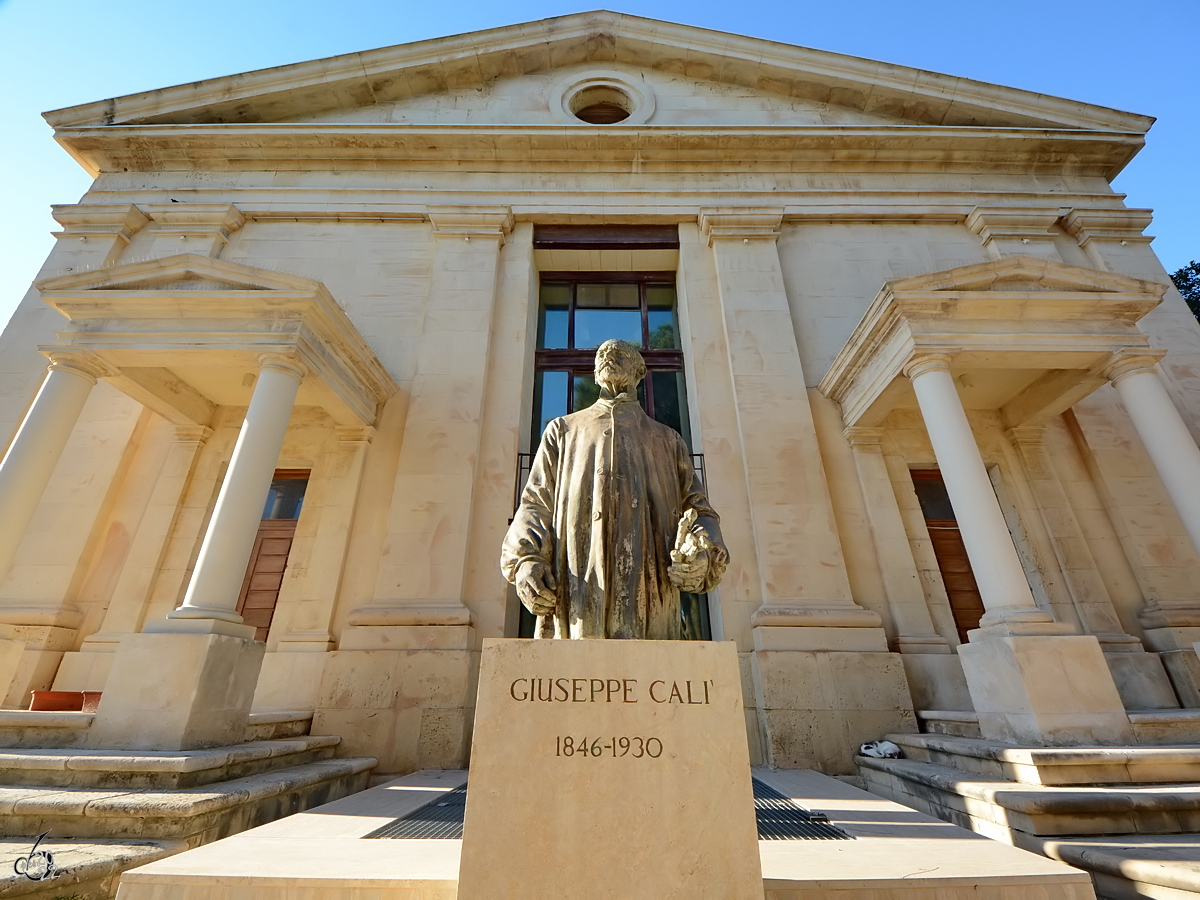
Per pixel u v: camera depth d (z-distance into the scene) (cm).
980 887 299
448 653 847
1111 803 436
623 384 378
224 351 808
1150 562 959
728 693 265
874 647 867
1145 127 1356
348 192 1298
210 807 445
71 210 1224
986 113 1405
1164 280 1203
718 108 1456
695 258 1256
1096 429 1065
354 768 702
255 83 1379
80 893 349
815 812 487
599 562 310
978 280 823
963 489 725
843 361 995
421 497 976
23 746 567
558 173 1350
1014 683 610
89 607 925
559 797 244
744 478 1024
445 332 1127
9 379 1063
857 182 1356
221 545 689
